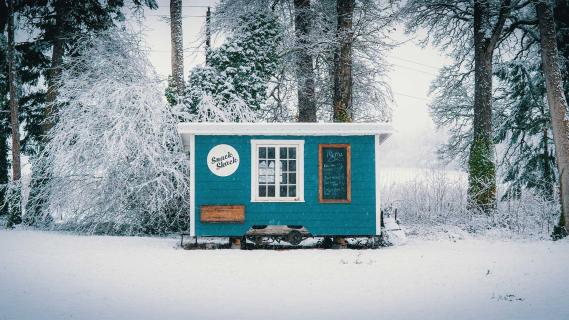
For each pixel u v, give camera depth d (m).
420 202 19.55
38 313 6.92
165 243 14.92
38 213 19.88
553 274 9.66
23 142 24.08
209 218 13.41
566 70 19.42
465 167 24.14
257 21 21.66
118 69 19.64
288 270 10.14
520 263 10.91
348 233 13.52
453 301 7.62
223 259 11.55
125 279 9.25
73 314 6.88
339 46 20.92
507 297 7.82
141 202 17.47
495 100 24.50
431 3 20.34
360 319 6.66
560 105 16.12
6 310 7.06
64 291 8.28
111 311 7.05
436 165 21.22
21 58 22.12
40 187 18.80
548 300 7.62
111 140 17.25
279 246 14.00
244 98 20.39
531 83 22.58
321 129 13.51
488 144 18.98
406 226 18.16
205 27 23.41
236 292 8.23
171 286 8.67
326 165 13.71
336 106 20.84
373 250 13.15
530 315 6.77
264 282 9.00
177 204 18.19
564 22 19.50
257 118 20.88
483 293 8.15
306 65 23.83
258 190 13.64
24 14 21.83
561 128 16.03
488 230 16.86
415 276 9.52
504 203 20.69
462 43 22.53
